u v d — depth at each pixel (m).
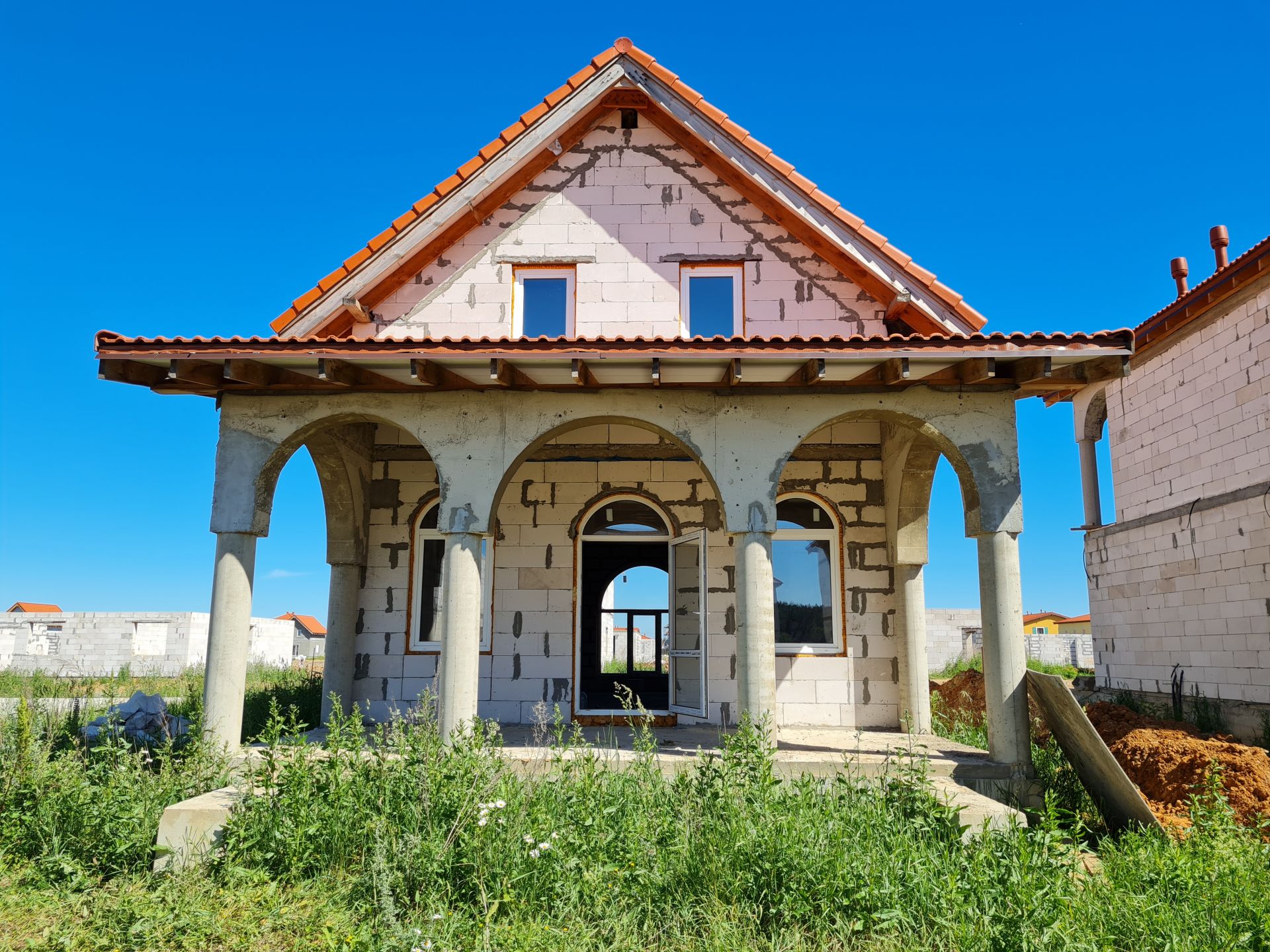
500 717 10.31
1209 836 5.95
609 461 10.77
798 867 5.21
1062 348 7.41
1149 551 14.33
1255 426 11.76
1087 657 32.59
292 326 9.84
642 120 10.61
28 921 5.16
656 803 6.27
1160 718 12.84
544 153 10.48
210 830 6.28
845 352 7.41
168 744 7.88
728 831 5.61
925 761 6.67
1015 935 4.51
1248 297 11.88
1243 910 4.91
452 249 10.40
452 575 7.94
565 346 7.41
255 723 10.82
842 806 6.33
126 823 6.29
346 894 5.37
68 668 24.52
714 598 10.53
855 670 10.32
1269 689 11.34
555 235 10.38
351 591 10.39
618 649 37.22
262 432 8.30
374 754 6.74
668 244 10.32
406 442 10.86
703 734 9.45
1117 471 15.45
